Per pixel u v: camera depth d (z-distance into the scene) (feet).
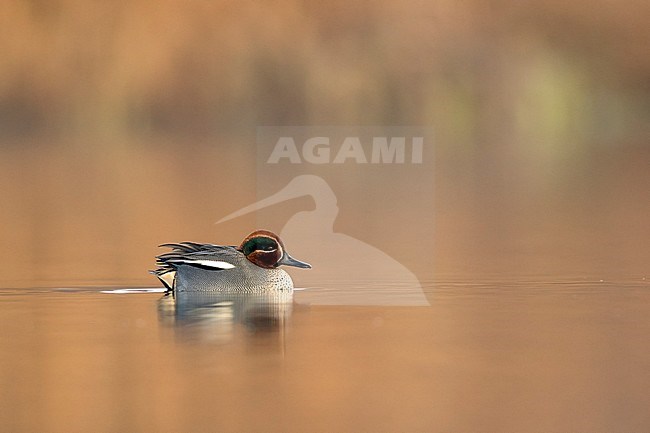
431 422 40.57
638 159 164.25
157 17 184.75
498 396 43.80
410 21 181.68
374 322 57.06
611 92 186.80
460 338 53.01
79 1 185.16
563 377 46.29
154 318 58.23
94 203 117.08
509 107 183.21
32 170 150.41
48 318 58.49
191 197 120.98
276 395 43.73
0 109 183.93
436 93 180.34
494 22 183.73
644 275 70.95
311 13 181.68
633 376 46.42
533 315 58.49
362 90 179.32
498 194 126.21
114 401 42.96
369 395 43.73
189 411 41.57
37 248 85.87
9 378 46.16
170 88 183.73
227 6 183.93
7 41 183.73
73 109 185.16
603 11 187.01
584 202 118.42
